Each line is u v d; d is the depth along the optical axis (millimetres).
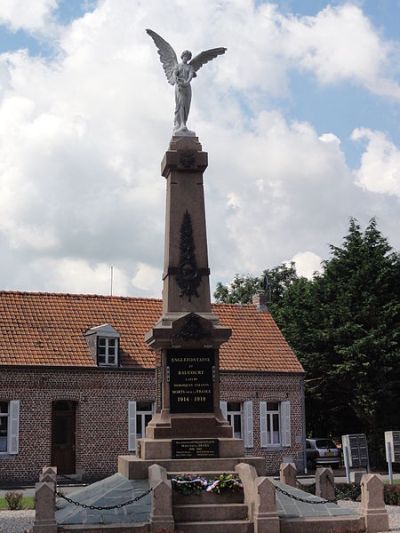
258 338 37062
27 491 27594
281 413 35406
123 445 31875
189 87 19266
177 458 16625
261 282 63375
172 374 17203
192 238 18234
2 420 30531
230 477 15781
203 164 18516
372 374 38188
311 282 43344
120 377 32312
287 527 14844
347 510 15812
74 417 31641
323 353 39812
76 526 14367
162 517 14406
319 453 37844
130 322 34812
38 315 33125
